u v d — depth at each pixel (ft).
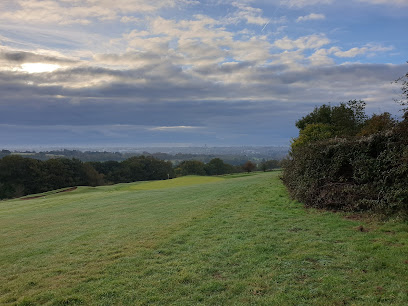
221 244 18.49
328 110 98.94
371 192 23.39
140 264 16.03
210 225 23.85
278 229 21.11
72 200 67.46
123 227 26.99
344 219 22.57
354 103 95.35
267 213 26.91
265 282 12.73
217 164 332.19
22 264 18.16
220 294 12.07
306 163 30.63
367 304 10.37
